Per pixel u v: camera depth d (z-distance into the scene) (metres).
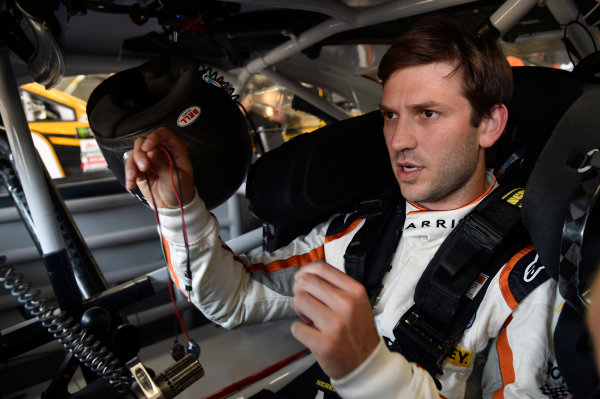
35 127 3.70
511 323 0.68
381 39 1.63
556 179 0.58
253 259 0.99
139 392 0.68
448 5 1.00
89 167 3.73
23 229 1.41
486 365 0.71
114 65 1.50
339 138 0.89
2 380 1.25
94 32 1.30
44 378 1.32
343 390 0.50
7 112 0.88
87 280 1.00
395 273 0.84
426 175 0.74
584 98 0.59
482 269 0.73
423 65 0.71
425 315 0.73
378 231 0.88
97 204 1.50
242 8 1.27
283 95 2.31
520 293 0.68
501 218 0.74
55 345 1.30
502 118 0.75
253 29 1.33
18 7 0.78
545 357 0.64
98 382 0.74
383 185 1.01
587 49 1.21
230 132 0.80
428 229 0.80
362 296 0.49
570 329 0.56
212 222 0.79
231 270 0.87
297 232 1.08
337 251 0.93
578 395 0.55
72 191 1.48
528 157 0.85
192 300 0.85
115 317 0.93
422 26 0.72
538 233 0.61
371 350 0.49
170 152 0.70
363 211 0.94
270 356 1.33
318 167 0.89
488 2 1.35
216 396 1.06
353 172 0.93
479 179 0.80
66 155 3.89
